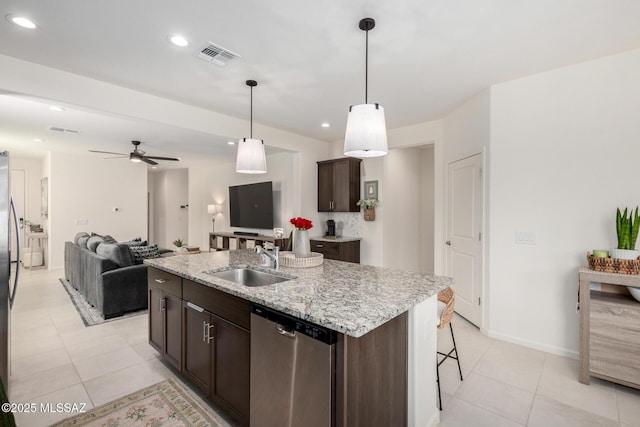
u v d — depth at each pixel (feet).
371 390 4.63
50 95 8.83
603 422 6.20
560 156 9.07
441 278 6.71
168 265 8.16
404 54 8.24
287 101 11.66
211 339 6.41
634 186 8.09
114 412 6.49
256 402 5.33
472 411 6.54
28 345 9.57
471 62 8.70
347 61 8.61
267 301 5.03
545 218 9.31
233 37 7.40
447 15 6.60
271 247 8.20
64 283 16.99
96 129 14.87
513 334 9.91
